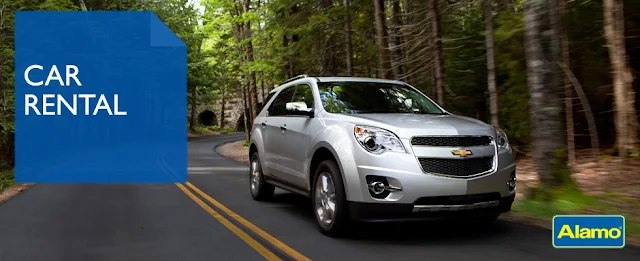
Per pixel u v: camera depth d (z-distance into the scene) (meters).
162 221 7.25
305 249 5.50
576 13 14.01
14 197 10.05
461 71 15.41
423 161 5.37
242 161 20.47
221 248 5.64
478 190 5.44
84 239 6.17
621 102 12.59
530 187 7.70
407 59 14.89
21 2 21.00
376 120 5.83
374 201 5.40
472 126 5.80
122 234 6.43
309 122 6.81
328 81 7.26
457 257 5.05
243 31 29.02
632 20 13.45
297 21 19.44
